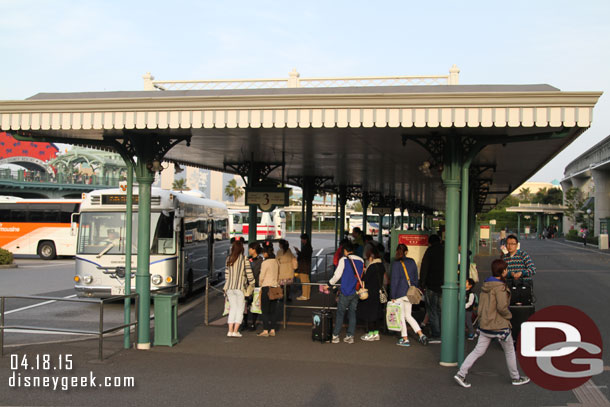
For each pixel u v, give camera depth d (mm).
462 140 8406
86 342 9891
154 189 14953
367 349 9391
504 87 7793
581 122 7059
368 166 16797
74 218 15023
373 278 9938
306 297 15023
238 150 13344
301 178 20828
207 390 7023
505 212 115188
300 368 8109
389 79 8977
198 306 14781
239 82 9508
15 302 15602
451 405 6547
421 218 53781
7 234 31250
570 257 38969
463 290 8336
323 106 7637
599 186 62062
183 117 8000
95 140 9492
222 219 22203
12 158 68938
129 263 9391
